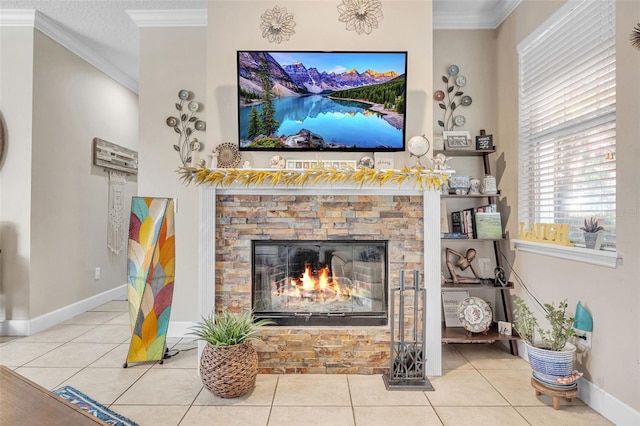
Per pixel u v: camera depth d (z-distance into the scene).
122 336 3.37
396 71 2.70
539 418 2.08
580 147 2.42
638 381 1.90
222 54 2.76
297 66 2.68
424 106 2.78
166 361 2.86
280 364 2.68
